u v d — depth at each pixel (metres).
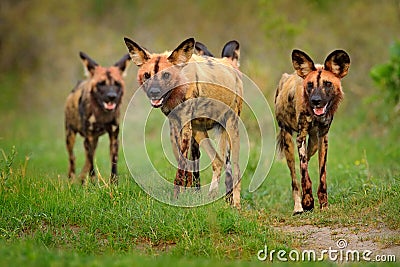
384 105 46.41
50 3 78.75
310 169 35.16
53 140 51.53
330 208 27.27
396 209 24.95
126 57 35.31
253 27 65.62
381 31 58.56
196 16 70.81
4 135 51.88
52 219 25.11
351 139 43.88
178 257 21.30
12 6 79.69
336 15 60.69
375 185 28.78
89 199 26.41
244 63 48.97
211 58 29.59
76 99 35.91
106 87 33.78
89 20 77.31
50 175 32.09
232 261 20.47
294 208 28.42
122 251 22.12
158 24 72.81
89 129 34.34
